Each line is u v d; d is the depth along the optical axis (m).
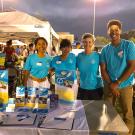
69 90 2.87
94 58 4.01
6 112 2.63
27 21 7.99
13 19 8.07
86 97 4.07
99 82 4.13
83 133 2.12
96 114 2.58
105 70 3.96
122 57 3.77
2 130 2.16
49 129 2.14
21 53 15.05
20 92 2.81
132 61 3.72
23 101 2.79
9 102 2.80
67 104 2.87
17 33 8.80
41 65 4.51
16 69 7.75
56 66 4.21
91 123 2.30
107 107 2.88
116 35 3.76
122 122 2.33
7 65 7.62
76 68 4.18
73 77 2.89
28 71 4.56
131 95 3.88
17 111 2.66
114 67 3.83
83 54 4.10
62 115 2.53
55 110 2.72
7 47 9.88
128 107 3.88
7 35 9.65
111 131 2.11
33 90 2.80
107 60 3.90
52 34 10.59
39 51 4.55
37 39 4.57
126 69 3.75
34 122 2.31
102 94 4.18
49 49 8.48
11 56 9.70
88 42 4.00
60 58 4.22
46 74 4.53
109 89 3.92
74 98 3.06
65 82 2.88
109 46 3.90
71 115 2.54
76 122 2.32
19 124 2.23
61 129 2.14
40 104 2.74
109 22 3.86
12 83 7.07
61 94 2.87
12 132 2.16
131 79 3.86
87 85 4.05
